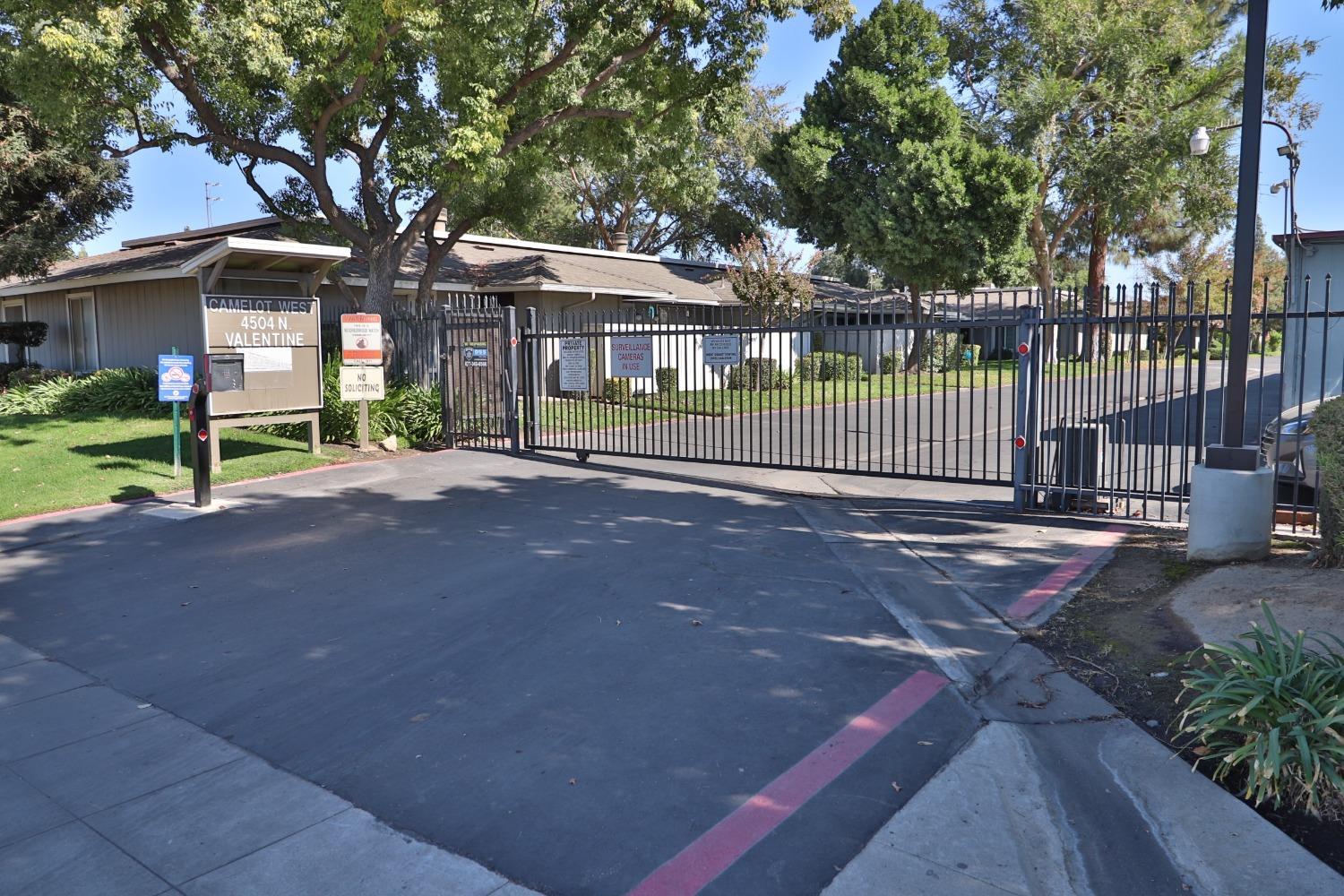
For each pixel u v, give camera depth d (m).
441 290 21.34
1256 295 42.22
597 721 4.55
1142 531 8.00
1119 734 4.28
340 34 13.91
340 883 3.27
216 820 3.71
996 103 30.23
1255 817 3.54
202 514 9.46
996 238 27.50
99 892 3.24
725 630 5.84
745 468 12.20
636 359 12.12
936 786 3.88
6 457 12.26
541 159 17.05
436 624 6.06
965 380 26.31
